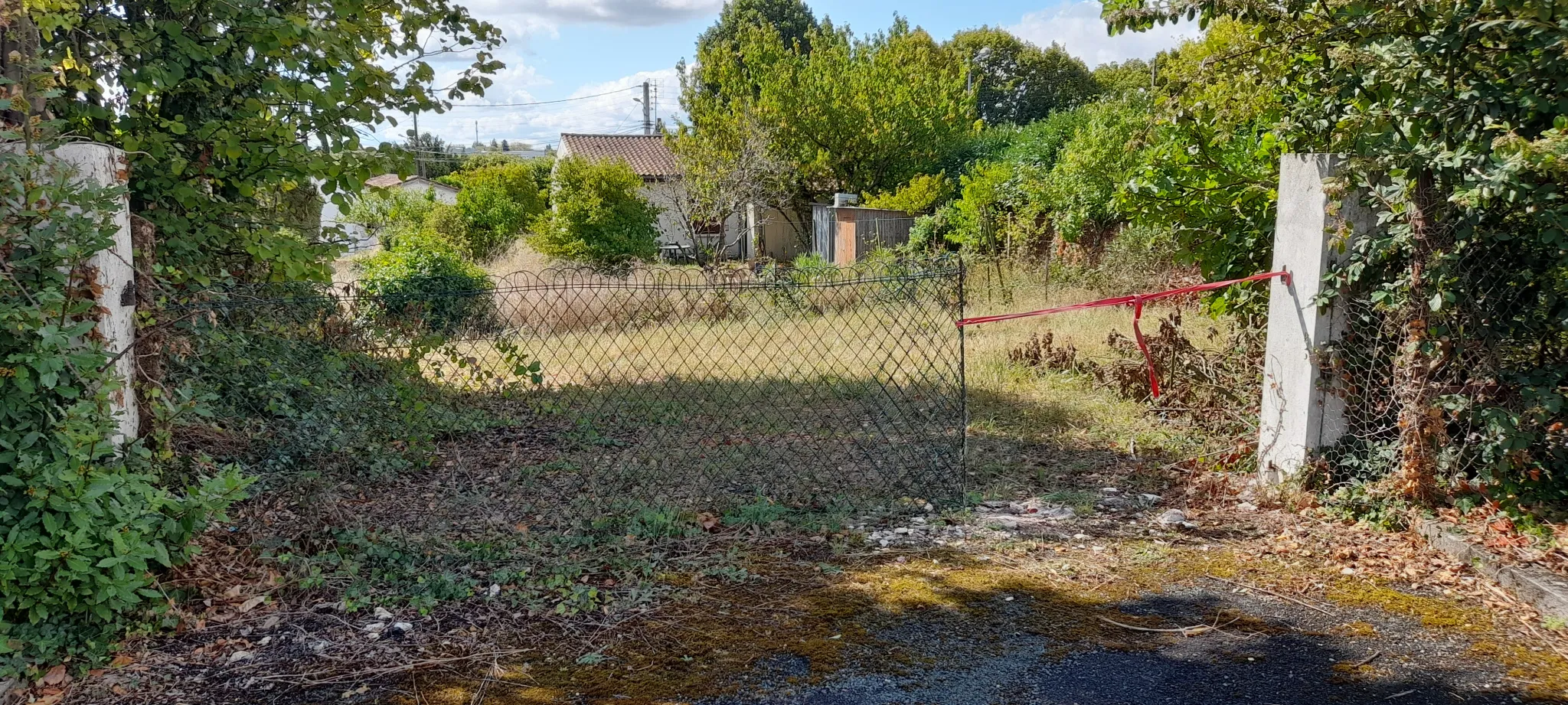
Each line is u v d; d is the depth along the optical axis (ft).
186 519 10.79
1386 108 14.37
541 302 30.81
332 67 17.08
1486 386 13.47
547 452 18.56
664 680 9.87
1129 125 42.60
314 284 18.74
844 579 12.50
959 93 89.71
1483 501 13.60
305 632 10.94
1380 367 14.44
